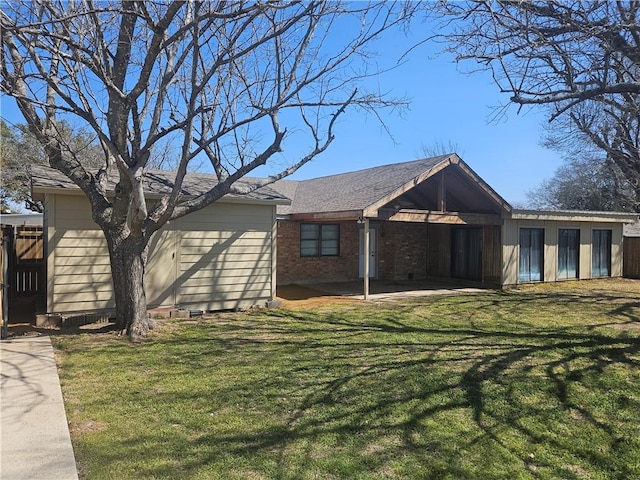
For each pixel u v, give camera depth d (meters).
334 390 5.33
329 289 14.90
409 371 6.03
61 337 7.97
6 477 3.34
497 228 15.63
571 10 6.12
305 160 9.46
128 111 7.55
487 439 4.14
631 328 8.83
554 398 5.16
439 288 15.38
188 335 8.20
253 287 11.23
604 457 3.87
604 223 18.58
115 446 3.89
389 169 15.70
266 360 6.57
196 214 10.57
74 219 9.23
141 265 8.28
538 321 9.59
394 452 3.86
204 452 3.80
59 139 8.17
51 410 4.67
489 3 6.07
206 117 10.13
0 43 6.86
